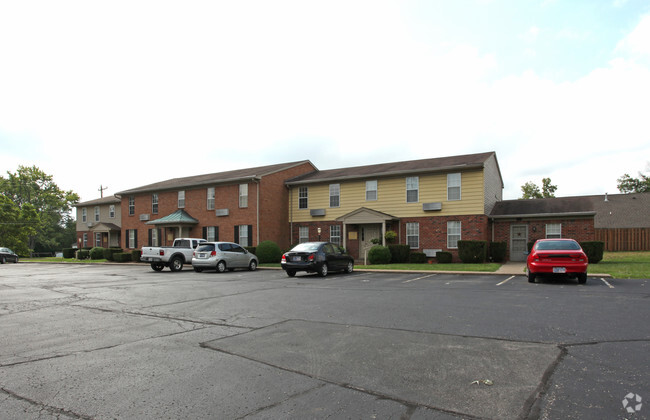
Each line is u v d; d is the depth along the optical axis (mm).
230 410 3750
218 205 29812
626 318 7297
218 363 5168
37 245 75125
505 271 17109
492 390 4121
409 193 24938
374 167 28656
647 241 27594
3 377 4688
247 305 9656
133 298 11047
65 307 9625
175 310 9086
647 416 3463
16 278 18141
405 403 3857
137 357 5457
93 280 16719
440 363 5016
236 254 21516
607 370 4605
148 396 4098
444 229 23656
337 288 12922
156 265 22453
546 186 43375
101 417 3629
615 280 13477
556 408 3656
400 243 24984
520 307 8641
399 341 6090
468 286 12789
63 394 4164
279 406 3828
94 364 5156
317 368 4922
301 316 8188
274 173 28891
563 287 11891
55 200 70750
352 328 7016
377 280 15477
